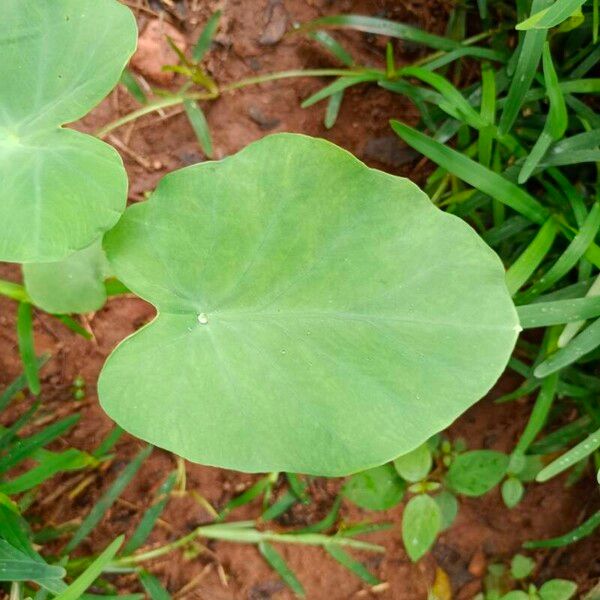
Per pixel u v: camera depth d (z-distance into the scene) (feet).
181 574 1.89
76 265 1.63
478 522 1.95
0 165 1.35
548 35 1.76
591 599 1.84
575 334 1.72
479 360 1.29
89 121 1.88
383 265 1.33
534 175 1.80
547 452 1.88
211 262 1.36
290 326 1.36
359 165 1.31
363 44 1.89
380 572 1.94
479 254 1.30
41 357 1.80
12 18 1.36
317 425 1.33
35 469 1.69
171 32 1.88
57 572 1.56
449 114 1.81
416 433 1.30
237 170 1.33
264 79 1.87
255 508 1.91
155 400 1.33
